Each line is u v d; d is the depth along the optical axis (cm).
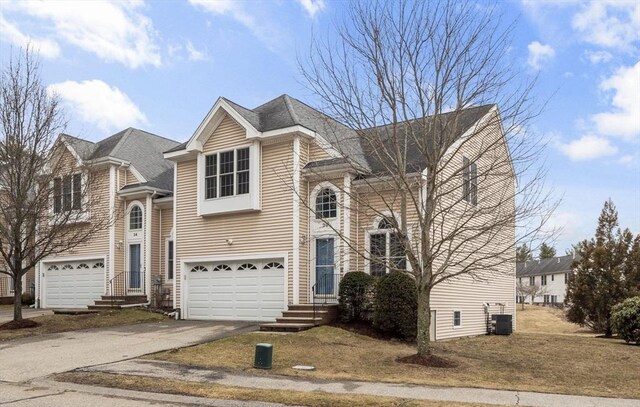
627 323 1820
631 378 1173
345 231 1828
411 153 1784
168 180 2622
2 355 1365
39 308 2700
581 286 2573
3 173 1848
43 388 1009
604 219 2659
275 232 1942
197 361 1250
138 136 2794
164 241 2473
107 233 2489
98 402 899
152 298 2402
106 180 2511
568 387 1061
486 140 1680
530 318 4084
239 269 2047
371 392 959
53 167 1992
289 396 923
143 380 1053
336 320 1772
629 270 2522
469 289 2064
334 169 1839
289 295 1880
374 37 1333
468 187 1630
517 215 1362
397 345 1532
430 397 923
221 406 877
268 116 2083
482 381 1095
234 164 2044
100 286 2516
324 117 1560
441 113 1324
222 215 2084
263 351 1172
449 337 1866
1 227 1841
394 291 1616
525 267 8212
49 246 2077
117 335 1681
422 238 1290
